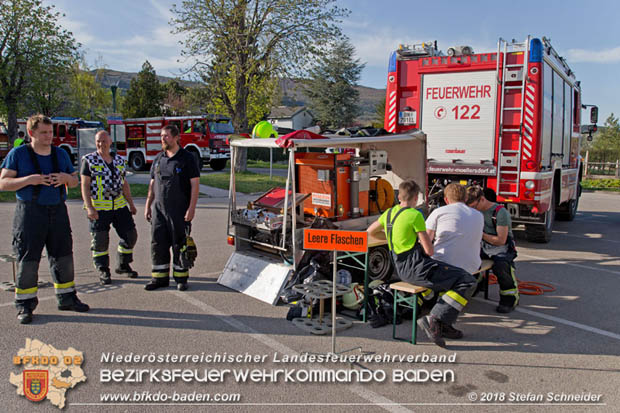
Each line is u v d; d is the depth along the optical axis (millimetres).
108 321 4824
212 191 16750
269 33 20719
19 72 23781
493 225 5422
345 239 4078
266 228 5820
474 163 8359
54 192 4840
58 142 28016
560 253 8523
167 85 56656
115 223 6289
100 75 46906
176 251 5805
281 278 5500
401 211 4535
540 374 3898
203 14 20047
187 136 24344
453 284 4359
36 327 4625
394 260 4594
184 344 4328
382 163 6535
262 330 4684
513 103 8000
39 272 6527
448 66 8461
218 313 5109
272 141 5535
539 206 8039
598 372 3945
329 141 5461
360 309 5160
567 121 10078
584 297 5992
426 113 8742
